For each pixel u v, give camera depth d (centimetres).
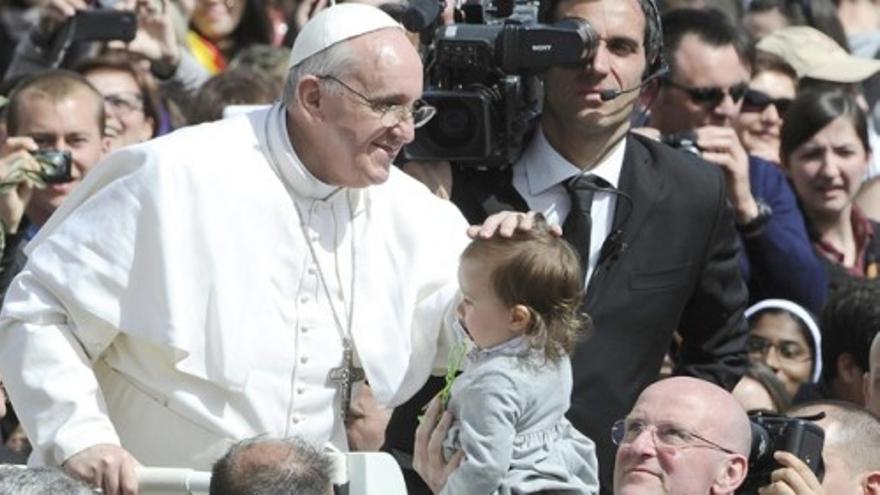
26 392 1877
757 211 2691
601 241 2189
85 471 1833
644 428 1880
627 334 2173
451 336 1941
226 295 1889
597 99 2158
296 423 1916
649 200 2200
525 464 1838
